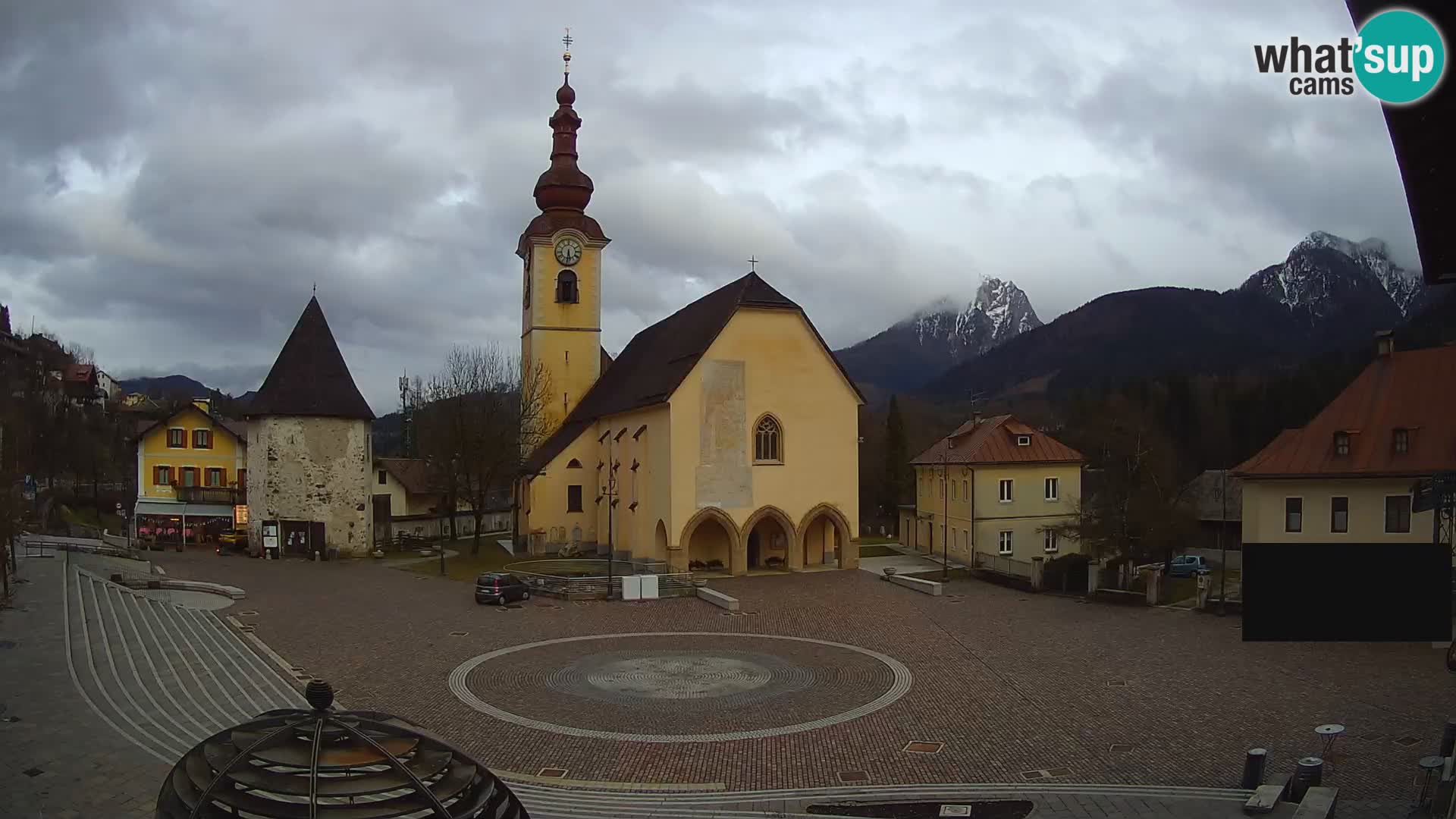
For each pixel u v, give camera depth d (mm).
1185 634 36656
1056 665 31109
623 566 56844
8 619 31078
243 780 9039
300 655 32469
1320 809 15109
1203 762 20766
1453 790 14891
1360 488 45656
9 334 100375
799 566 56062
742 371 54781
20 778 16391
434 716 25281
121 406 124375
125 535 75062
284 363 64812
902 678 29547
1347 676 28781
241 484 75188
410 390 105562
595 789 19516
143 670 26438
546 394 74625
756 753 22203
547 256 74500
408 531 81125
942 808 17688
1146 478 52375
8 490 38125
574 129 76062
